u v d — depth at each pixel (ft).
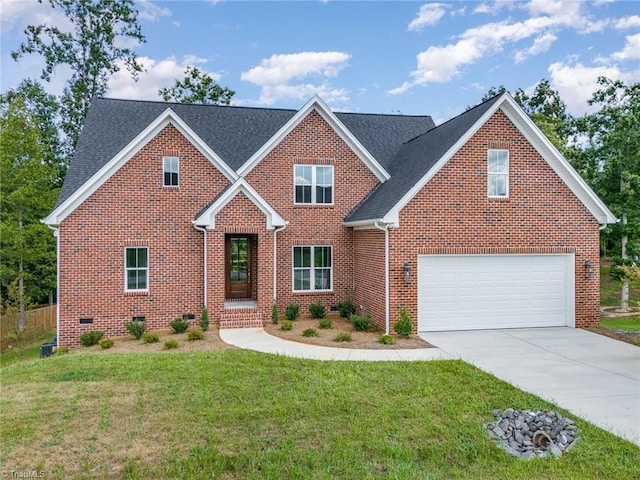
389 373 33.86
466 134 49.85
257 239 55.93
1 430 23.75
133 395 28.63
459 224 50.24
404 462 21.33
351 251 61.87
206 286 54.08
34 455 21.34
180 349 42.39
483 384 31.81
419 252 49.47
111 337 52.90
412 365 36.17
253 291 62.13
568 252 52.60
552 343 44.70
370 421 25.32
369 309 54.90
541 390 31.07
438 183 49.73
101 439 22.90
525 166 51.70
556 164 52.11
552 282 52.70
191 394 28.81
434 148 55.21
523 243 51.60
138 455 21.40
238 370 33.76
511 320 51.85
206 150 56.39
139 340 49.01
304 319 57.41
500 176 51.39
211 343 44.80
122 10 112.98
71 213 52.70
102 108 64.08
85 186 52.39
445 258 50.39
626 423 25.66
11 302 73.41
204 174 56.70
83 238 53.01
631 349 42.45
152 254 55.01
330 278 61.52
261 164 59.98
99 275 53.42
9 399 28.02
